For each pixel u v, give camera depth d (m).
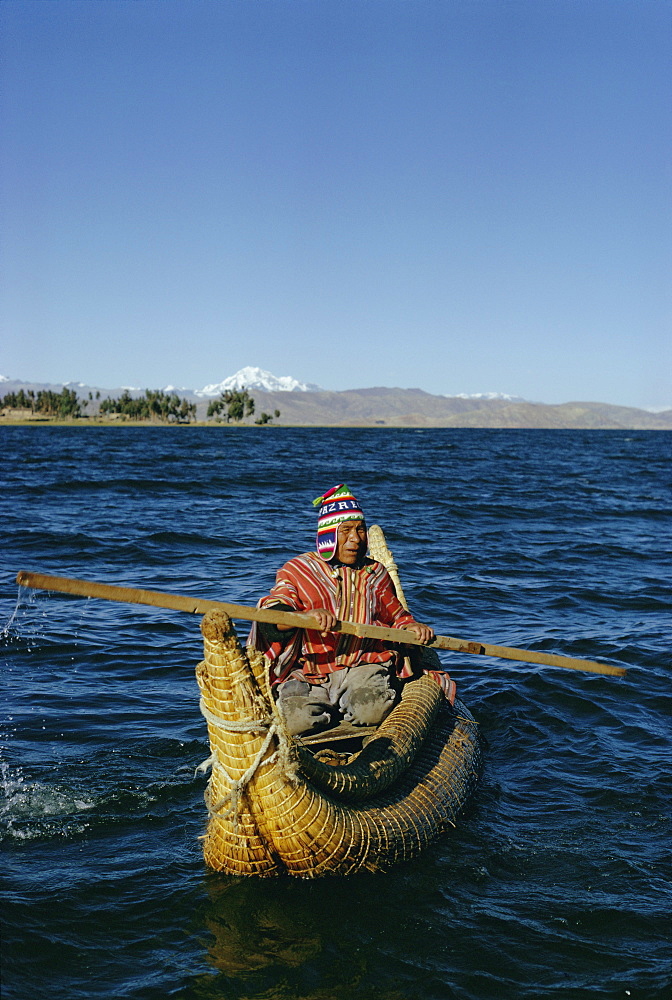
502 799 5.65
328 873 4.68
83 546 14.11
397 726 5.47
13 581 11.44
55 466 32.53
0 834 5.09
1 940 4.11
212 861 4.77
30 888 4.57
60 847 4.98
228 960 4.04
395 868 4.82
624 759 6.28
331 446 61.72
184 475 29.20
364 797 4.94
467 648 5.47
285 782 4.46
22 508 18.78
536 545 15.72
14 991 3.78
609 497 24.58
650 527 18.50
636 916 4.39
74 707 7.07
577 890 4.63
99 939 4.18
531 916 4.39
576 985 3.89
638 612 10.65
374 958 4.07
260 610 4.66
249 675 4.39
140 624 9.54
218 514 18.88
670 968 4.00
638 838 5.17
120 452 45.28
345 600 5.47
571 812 5.48
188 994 3.81
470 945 4.17
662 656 8.70
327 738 5.39
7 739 6.39
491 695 7.58
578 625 9.95
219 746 4.46
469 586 11.97
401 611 5.69
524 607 10.82
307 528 17.06
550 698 7.53
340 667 5.55
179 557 13.59
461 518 19.33
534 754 6.38
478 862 4.89
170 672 7.98
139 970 3.97
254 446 58.53
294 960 4.05
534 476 32.84
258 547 14.70
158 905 4.46
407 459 44.41
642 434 156.75
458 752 5.81
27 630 9.20
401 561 13.77
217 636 4.28
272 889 4.62
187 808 5.46
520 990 3.85
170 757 6.16
